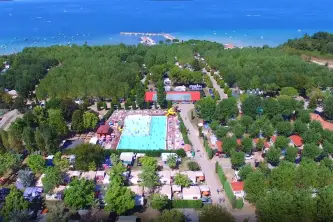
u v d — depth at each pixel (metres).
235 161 131.00
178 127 172.25
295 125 155.38
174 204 113.31
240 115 179.50
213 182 127.38
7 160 128.62
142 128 168.12
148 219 107.94
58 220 99.75
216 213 94.81
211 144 154.62
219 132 152.38
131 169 135.75
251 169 122.38
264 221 98.44
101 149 137.38
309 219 96.56
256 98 174.75
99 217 108.06
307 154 133.50
